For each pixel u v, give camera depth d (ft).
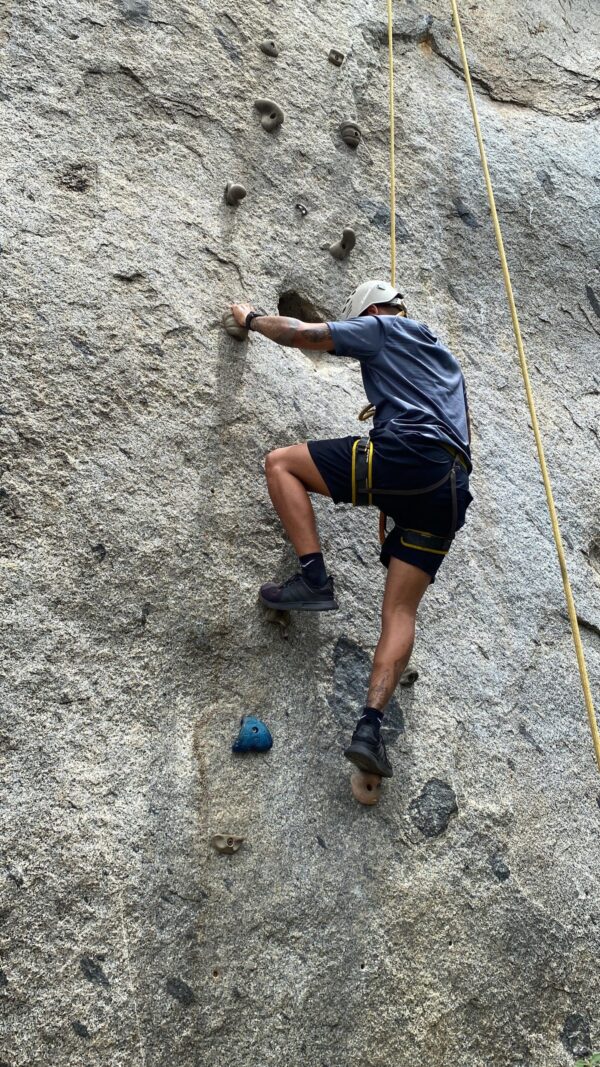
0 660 9.01
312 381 12.42
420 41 16.66
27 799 8.69
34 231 10.81
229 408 11.39
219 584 10.53
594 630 13.43
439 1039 9.64
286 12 14.69
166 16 13.14
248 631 10.52
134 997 8.48
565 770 12.03
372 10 16.06
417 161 15.29
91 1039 8.17
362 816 10.32
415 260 14.48
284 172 13.43
